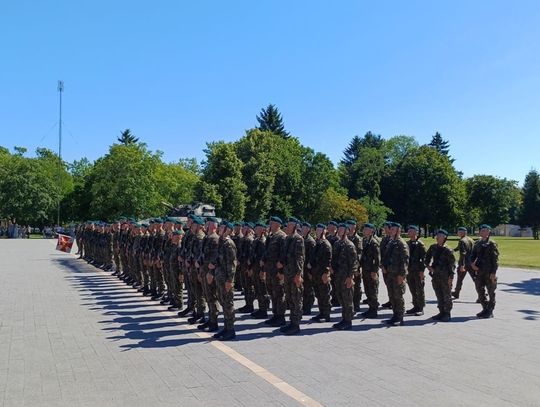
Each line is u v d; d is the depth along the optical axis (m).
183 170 79.94
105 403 6.56
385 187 85.00
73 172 95.38
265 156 61.62
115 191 60.59
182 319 12.46
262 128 83.50
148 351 9.31
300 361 8.66
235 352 9.28
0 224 75.31
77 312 13.30
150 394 6.91
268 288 12.47
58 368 8.18
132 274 18.69
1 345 9.68
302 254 11.16
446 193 76.56
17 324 11.64
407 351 9.44
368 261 13.21
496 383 7.50
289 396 6.84
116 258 21.62
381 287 19.28
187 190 72.69
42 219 74.94
